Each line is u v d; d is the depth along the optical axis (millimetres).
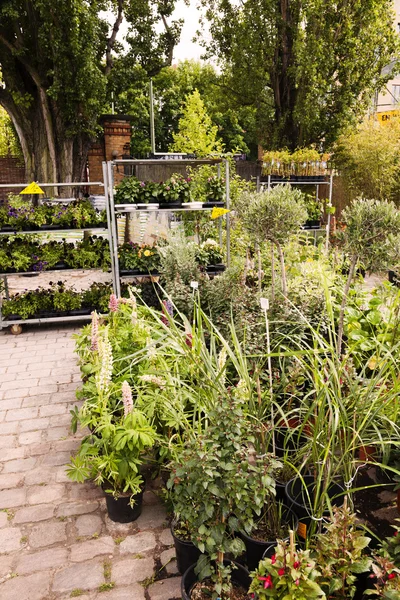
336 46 11547
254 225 3301
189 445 1823
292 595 1426
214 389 2223
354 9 11312
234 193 8023
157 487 2818
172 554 2338
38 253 5816
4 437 3396
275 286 3814
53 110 14555
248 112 15531
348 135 11141
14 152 23031
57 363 4758
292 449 2529
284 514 2207
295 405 2803
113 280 5555
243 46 12281
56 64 13211
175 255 4504
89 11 13195
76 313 5812
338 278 4273
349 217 2785
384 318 3453
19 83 14352
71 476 2404
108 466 2381
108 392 2750
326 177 10484
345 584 1719
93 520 2588
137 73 16766
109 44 16297
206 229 6957
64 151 14875
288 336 2775
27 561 2307
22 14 13516
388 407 2389
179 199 5715
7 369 4613
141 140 25719
